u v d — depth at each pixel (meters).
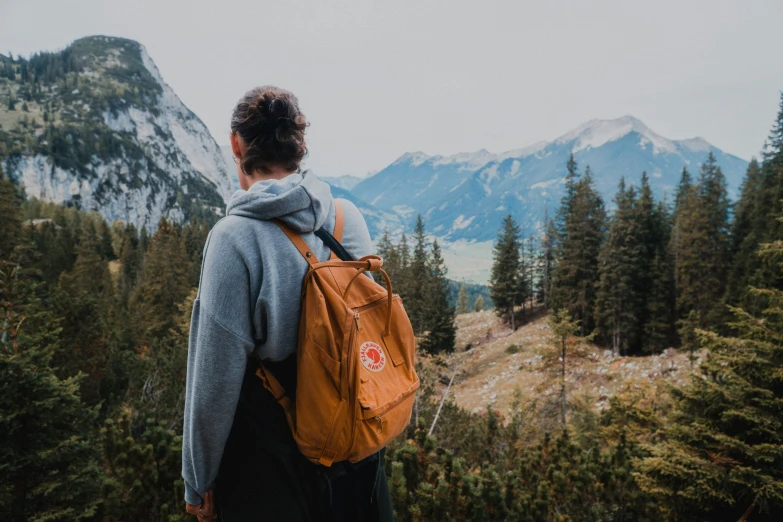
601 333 43.00
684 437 7.84
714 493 6.71
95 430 8.25
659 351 39.78
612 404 18.64
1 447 5.85
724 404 7.60
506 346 49.72
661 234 45.97
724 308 36.12
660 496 6.71
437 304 49.97
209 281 1.30
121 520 3.90
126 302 58.28
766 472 6.91
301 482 1.37
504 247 60.00
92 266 59.94
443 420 16.39
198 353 1.31
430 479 4.02
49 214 115.50
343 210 1.63
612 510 5.97
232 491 1.42
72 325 15.95
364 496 1.48
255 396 1.42
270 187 1.37
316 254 1.43
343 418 1.28
